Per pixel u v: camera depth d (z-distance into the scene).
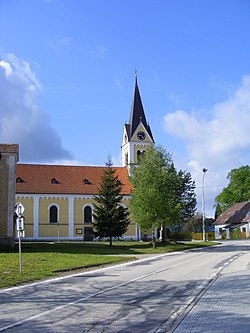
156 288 14.60
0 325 9.09
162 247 44.28
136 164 49.12
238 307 10.46
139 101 79.81
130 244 51.34
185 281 16.42
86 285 15.69
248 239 74.12
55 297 12.87
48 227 69.00
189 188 62.25
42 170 73.19
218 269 20.66
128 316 9.95
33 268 21.16
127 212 49.78
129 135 78.31
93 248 40.56
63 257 28.23
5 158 38.31
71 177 73.38
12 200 37.69
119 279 17.52
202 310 10.28
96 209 49.44
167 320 9.44
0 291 14.44
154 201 42.47
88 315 10.09
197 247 46.91
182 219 60.22
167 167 45.19
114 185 50.09
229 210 94.25
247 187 89.25
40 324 9.16
